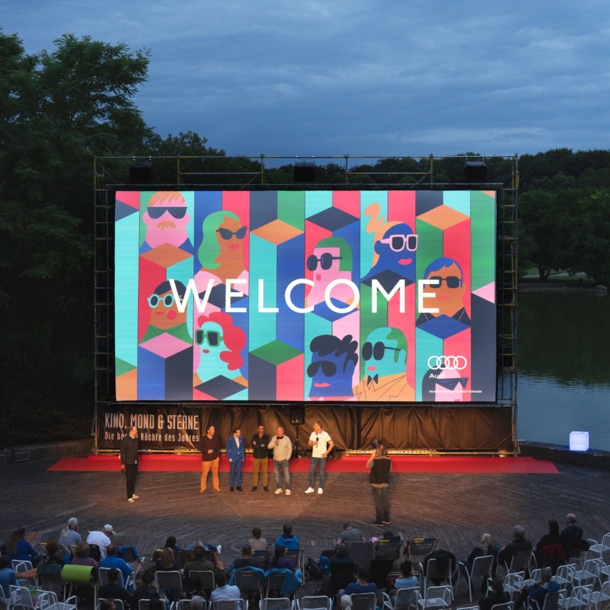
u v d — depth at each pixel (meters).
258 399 21.62
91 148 29.09
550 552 12.31
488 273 21.48
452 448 21.91
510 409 21.97
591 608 11.74
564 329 68.62
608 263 120.38
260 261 21.52
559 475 20.31
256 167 38.19
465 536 15.71
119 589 10.66
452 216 21.42
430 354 21.48
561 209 127.38
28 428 23.03
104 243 27.14
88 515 17.09
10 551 12.42
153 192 21.59
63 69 28.50
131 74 29.75
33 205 26.48
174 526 16.38
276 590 11.55
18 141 26.12
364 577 10.84
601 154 198.00
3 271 27.94
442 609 11.61
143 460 21.83
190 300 21.62
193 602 9.25
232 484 19.00
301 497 18.52
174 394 21.70
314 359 21.50
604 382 43.22
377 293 21.44
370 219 21.41
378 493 16.41
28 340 24.59
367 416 21.98
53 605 11.05
